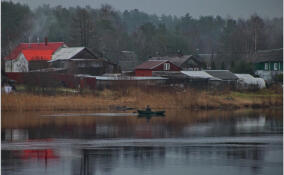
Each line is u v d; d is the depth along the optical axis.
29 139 149.00
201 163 118.75
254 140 147.88
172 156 125.88
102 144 141.25
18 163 118.75
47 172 111.12
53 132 161.38
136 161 120.50
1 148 135.12
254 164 118.00
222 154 128.00
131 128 171.25
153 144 141.38
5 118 192.75
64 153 129.12
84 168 114.50
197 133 161.00
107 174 109.75
